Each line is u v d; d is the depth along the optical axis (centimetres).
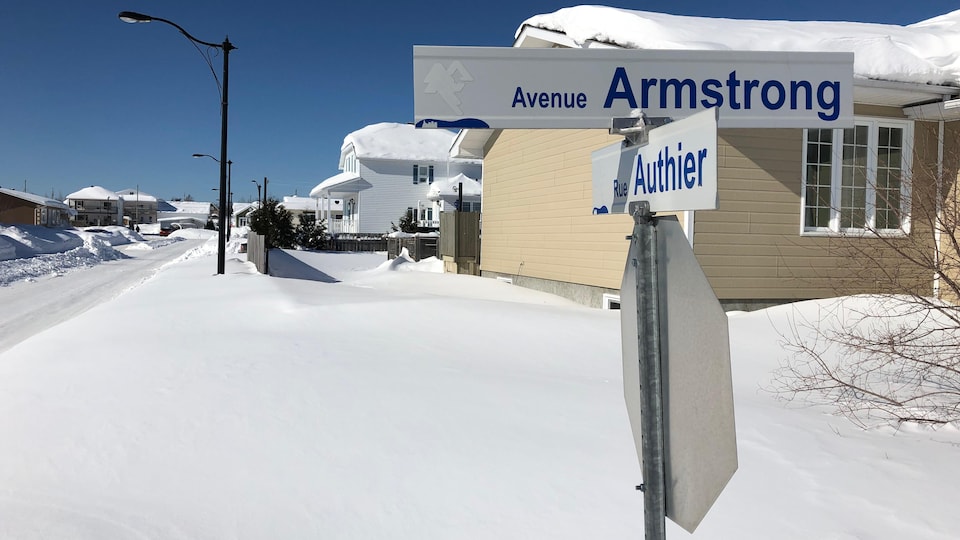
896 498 345
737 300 1041
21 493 368
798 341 772
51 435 449
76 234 4159
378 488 360
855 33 1162
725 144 1024
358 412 478
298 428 449
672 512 170
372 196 4644
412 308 930
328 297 1065
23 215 6550
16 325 1185
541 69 274
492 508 336
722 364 169
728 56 268
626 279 188
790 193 1052
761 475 373
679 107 271
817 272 1062
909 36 1155
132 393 539
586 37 1121
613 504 337
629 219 1171
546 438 428
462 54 287
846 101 282
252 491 362
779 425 461
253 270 2033
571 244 1379
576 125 272
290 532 320
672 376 171
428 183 4741
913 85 974
